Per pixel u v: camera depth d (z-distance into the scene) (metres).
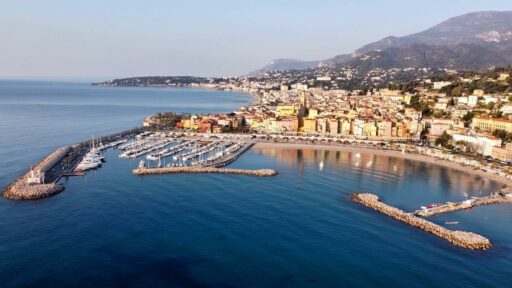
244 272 121.38
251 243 139.88
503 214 178.50
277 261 128.12
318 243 141.38
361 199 189.12
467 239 145.25
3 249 130.62
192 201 181.25
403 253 136.00
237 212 168.62
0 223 151.25
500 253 138.75
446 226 162.25
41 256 126.88
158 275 118.31
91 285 112.56
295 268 124.44
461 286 117.50
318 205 180.75
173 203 177.62
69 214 161.50
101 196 185.50
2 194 184.25
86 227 149.12
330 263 128.00
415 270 125.31
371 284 117.12
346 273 122.44
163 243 137.88
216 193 194.50
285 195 194.25
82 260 125.25
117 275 117.69
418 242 144.75
